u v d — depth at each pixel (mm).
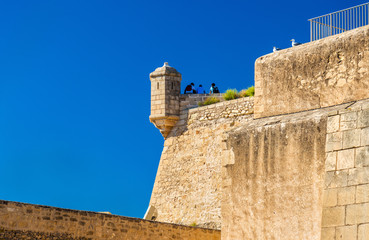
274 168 20672
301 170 20016
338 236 18266
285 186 20297
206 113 30250
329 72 21672
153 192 30969
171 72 31531
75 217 21719
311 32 23875
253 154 21266
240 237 21062
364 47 21031
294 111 22266
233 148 21812
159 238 23906
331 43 21781
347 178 18562
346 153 18797
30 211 20734
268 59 23250
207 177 29094
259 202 20828
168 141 31328
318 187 19547
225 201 21656
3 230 20094
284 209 20188
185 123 30922
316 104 21781
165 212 30156
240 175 21453
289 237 19922
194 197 29281
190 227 25000
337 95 21359
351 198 18297
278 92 22781
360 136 18594
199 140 30047
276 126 20859
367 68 20859
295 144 20312
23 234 20469
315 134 19891
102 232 22281
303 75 22266
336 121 19312
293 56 22609
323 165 19531
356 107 18922
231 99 30312
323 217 18703
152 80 31672
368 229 17734
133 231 23141
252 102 28766
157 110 31312
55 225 21188
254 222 20828
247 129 21609
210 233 25594
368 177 18109
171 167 30750
